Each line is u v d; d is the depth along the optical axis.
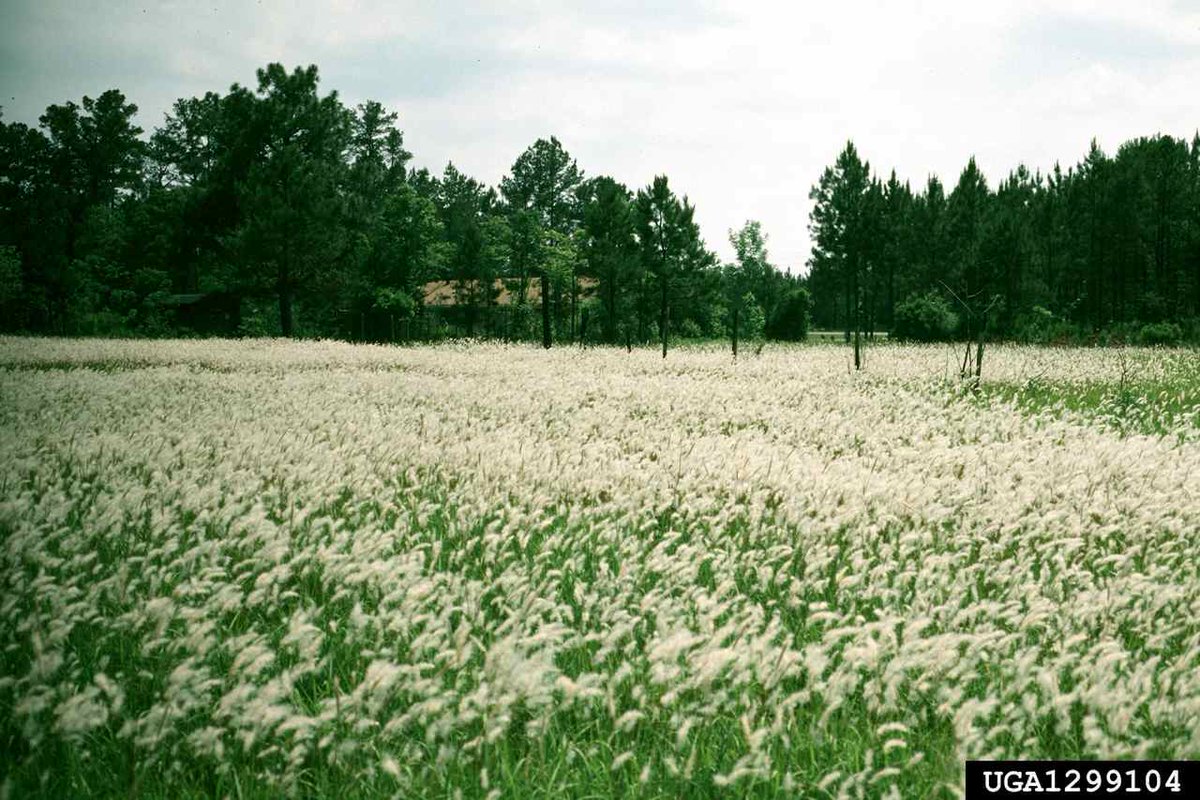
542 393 19.17
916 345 45.84
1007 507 8.22
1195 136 76.25
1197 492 8.84
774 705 4.21
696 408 17.48
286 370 25.75
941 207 83.69
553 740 4.19
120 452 10.19
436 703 3.83
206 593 5.92
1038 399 20.25
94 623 5.14
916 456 11.59
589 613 5.58
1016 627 5.59
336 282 50.97
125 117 77.56
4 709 4.22
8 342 36.62
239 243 47.69
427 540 7.58
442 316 64.62
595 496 8.66
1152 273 74.81
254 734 3.76
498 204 114.44
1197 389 22.23
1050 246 73.69
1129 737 4.11
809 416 15.61
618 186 57.16
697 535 7.23
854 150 73.12
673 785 3.84
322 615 5.52
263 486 9.04
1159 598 5.48
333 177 52.47
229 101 54.38
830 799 3.85
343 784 3.80
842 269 76.19
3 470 8.45
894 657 4.52
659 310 56.22
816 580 6.18
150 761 3.72
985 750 4.22
